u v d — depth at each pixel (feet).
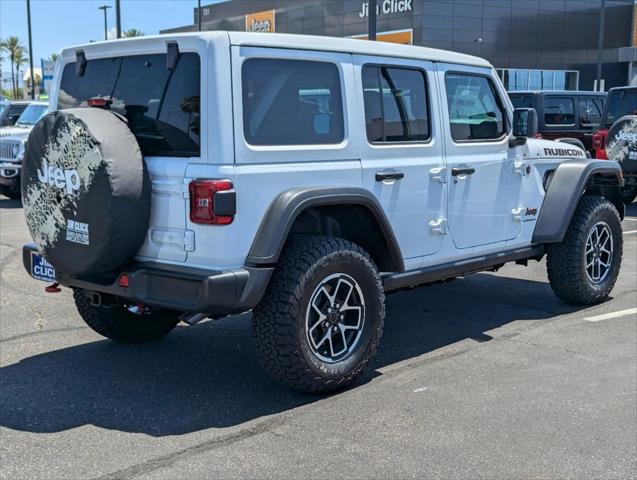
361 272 14.34
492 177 18.25
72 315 20.68
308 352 13.61
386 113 15.55
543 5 140.05
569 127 48.96
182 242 13.00
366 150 14.97
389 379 15.40
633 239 33.27
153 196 13.30
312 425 13.02
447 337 18.51
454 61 17.21
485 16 133.49
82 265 13.15
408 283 16.44
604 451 12.00
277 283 13.34
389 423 13.09
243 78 12.91
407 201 15.92
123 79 14.17
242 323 19.94
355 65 14.84
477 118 17.97
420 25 128.36
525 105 48.98
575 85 148.25
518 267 27.66
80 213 12.93
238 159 12.73
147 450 12.03
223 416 13.46
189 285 12.65
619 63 152.05
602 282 21.45
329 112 14.37
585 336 18.43
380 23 134.82
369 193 14.58
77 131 12.71
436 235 16.87
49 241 13.69
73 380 15.39
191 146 12.92
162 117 13.32
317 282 13.57
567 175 20.07
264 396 14.46
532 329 19.11
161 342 18.15
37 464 11.52
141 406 13.96
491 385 14.99
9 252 29.86
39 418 13.38
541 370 15.88
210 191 12.44
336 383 14.20
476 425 13.00
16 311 21.04
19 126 50.83
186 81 13.00
